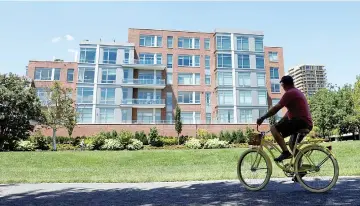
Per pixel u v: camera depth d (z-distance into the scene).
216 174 8.23
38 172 11.12
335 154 15.08
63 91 32.78
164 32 49.09
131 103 44.06
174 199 4.46
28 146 28.69
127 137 30.75
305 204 3.77
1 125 28.27
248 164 5.36
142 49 47.72
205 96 47.88
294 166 4.91
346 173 7.18
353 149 15.90
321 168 4.75
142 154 19.53
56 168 14.58
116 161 17.34
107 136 35.03
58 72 45.94
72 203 4.36
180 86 47.56
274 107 5.02
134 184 6.65
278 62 51.75
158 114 45.81
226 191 5.04
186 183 6.58
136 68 46.62
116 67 45.09
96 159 17.92
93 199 4.67
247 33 49.94
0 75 29.81
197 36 50.09
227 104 46.41
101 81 44.16
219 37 49.16
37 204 4.34
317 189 4.70
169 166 15.00
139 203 4.24
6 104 28.42
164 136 37.38
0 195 5.29
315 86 131.50
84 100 43.03
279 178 6.68
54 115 30.73
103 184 6.80
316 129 46.53
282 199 4.12
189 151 20.45
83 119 42.34
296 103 4.89
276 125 5.02
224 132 40.91
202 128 41.00
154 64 46.06
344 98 45.66
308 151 4.87
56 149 30.66
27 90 30.03
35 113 29.88
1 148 27.97
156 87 45.84
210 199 4.34
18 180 7.84
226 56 48.44
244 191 4.98
